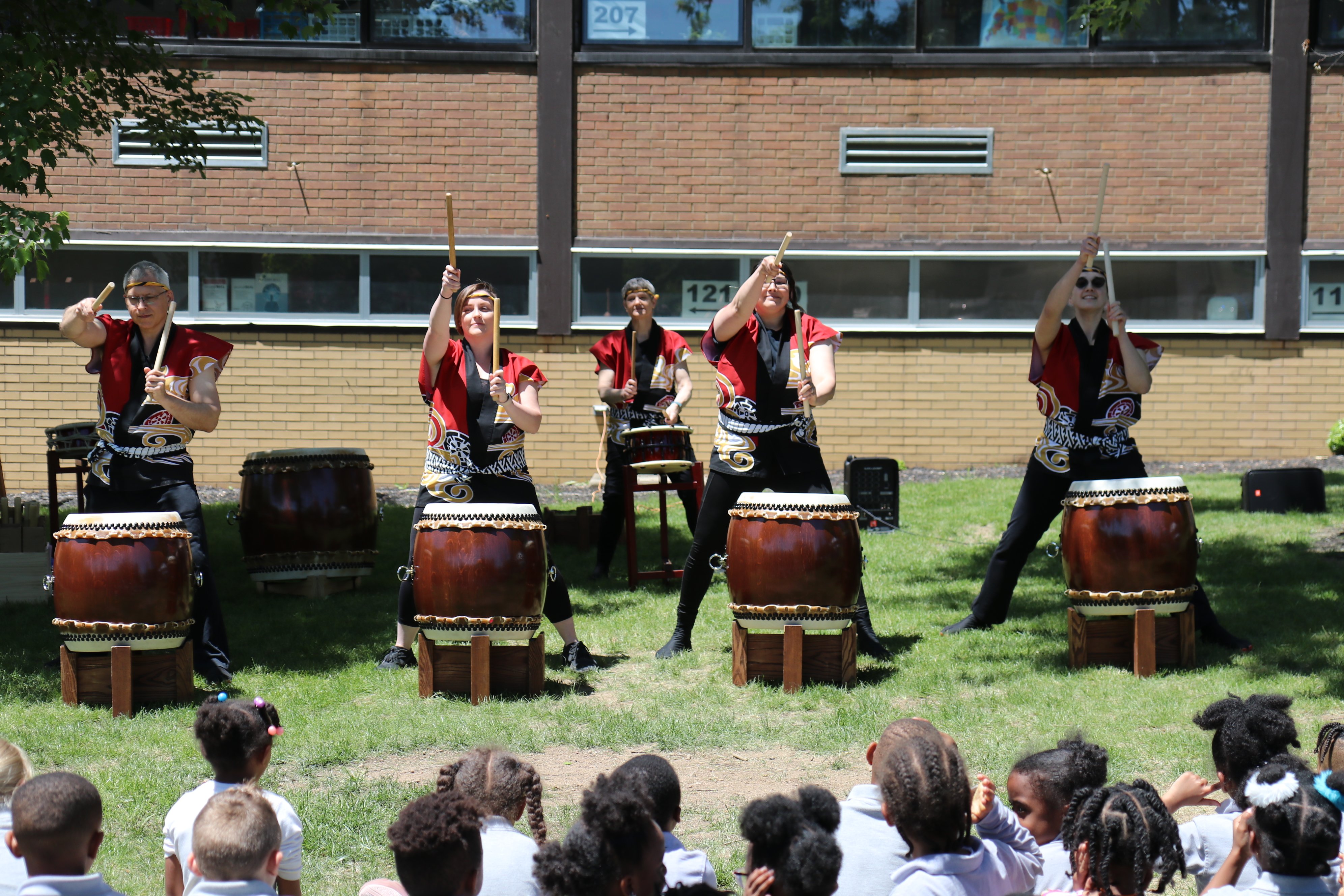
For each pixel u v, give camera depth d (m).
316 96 12.91
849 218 13.20
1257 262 13.20
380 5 12.95
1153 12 13.05
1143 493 5.97
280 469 8.12
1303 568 8.08
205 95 9.25
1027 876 3.06
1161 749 4.93
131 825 4.32
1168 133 13.07
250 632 7.20
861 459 10.06
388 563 9.33
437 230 13.05
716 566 6.50
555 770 4.93
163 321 6.17
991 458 13.37
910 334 13.29
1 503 9.25
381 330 13.09
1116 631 6.17
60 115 7.39
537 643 5.91
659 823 3.32
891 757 2.94
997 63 13.05
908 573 8.57
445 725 5.41
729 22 13.09
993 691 5.82
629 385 8.45
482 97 12.98
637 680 6.19
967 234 13.20
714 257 13.25
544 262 13.11
